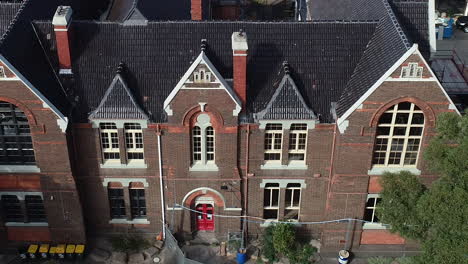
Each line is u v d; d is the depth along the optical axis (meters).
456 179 31.06
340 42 41.41
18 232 43.25
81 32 41.22
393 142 39.03
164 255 43.16
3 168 40.06
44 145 38.94
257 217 43.59
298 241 44.12
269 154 41.16
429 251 32.09
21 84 36.62
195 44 41.16
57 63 40.81
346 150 38.72
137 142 40.66
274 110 39.16
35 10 42.69
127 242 43.75
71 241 43.25
